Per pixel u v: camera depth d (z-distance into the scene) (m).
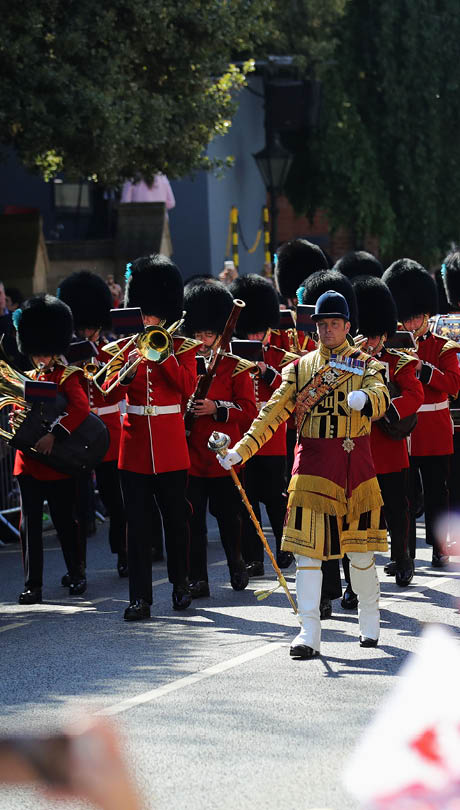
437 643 3.09
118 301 43.12
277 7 59.41
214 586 23.16
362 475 16.58
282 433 24.45
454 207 68.81
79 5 40.16
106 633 18.92
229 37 44.66
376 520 16.84
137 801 2.74
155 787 10.86
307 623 16.53
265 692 14.53
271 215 54.62
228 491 22.11
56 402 21.70
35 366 22.64
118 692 14.85
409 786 2.84
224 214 63.97
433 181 67.62
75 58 40.34
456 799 2.81
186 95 45.50
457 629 17.89
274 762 11.59
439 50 66.19
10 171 63.34
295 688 14.70
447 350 23.72
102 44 41.69
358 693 14.31
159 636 18.47
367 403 16.22
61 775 2.71
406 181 67.44
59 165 46.00
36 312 21.83
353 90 67.44
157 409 20.34
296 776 11.11
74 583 23.12
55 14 40.09
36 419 21.55
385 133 67.31
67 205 63.91
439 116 67.19
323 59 61.44
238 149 66.50
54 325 21.92
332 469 16.41
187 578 20.88
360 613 17.23
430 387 23.67
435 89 66.31
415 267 24.64
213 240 61.62
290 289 30.62
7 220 52.31
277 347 26.16
